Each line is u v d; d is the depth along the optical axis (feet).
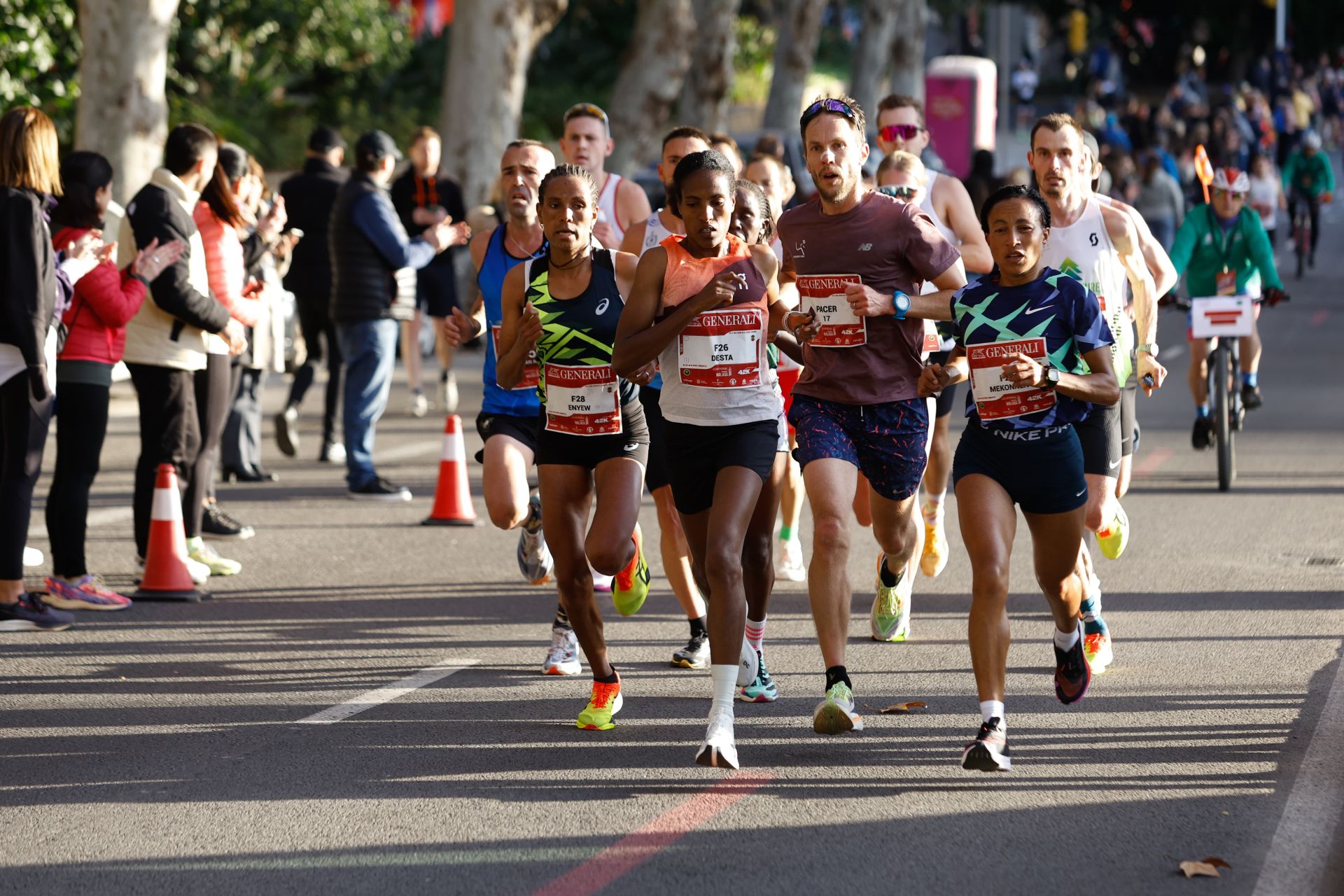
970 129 355.15
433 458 134.92
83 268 79.20
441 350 161.38
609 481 62.59
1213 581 88.43
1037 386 57.62
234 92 288.51
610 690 64.59
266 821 54.19
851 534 104.94
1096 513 70.03
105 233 164.86
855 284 63.05
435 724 65.10
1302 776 57.67
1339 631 77.71
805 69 345.51
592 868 49.88
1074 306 58.29
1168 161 265.54
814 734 63.10
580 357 61.72
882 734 63.00
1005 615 57.88
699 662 73.36
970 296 59.26
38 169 76.07
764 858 50.52
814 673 72.08
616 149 262.26
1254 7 631.56
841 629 62.28
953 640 77.71
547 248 62.59
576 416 61.93
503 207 167.32
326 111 321.73
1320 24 630.74
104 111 167.84
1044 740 61.93
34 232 75.77
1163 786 56.70
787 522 91.35
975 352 58.85
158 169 86.53
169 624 82.23
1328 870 49.32
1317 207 283.18
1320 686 68.54
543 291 61.98
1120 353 72.38
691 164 58.95
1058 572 60.39
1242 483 119.24
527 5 225.15
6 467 79.66
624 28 384.68
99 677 72.43
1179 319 251.39
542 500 63.31
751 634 67.15
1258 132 434.71
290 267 132.05
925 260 63.31
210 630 81.00
